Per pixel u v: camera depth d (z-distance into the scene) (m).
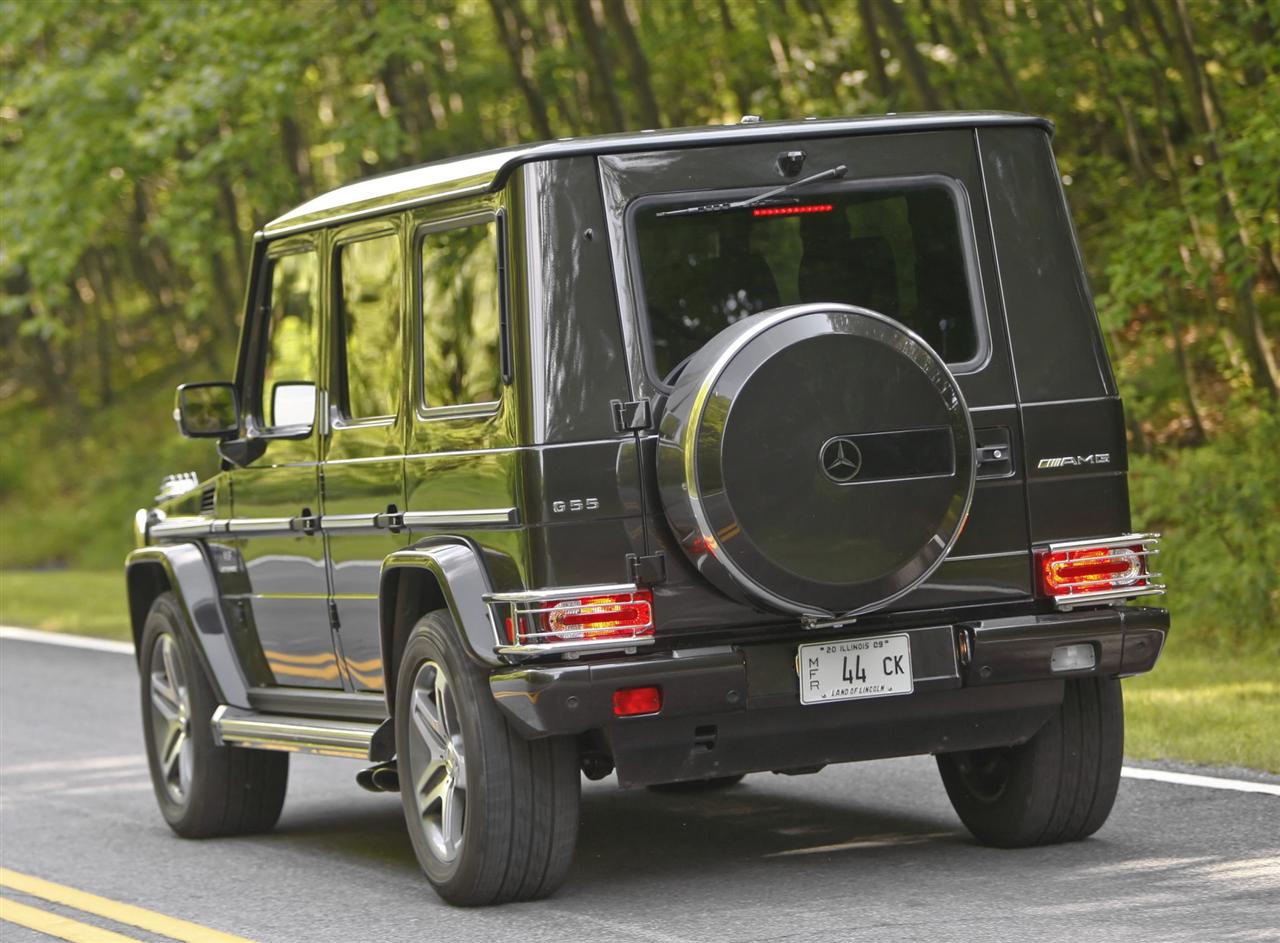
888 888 7.67
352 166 24.61
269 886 8.66
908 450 7.15
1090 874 7.71
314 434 8.88
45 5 26.70
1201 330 22.11
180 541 10.42
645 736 7.26
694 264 7.46
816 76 25.69
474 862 7.53
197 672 9.96
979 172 7.86
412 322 8.07
